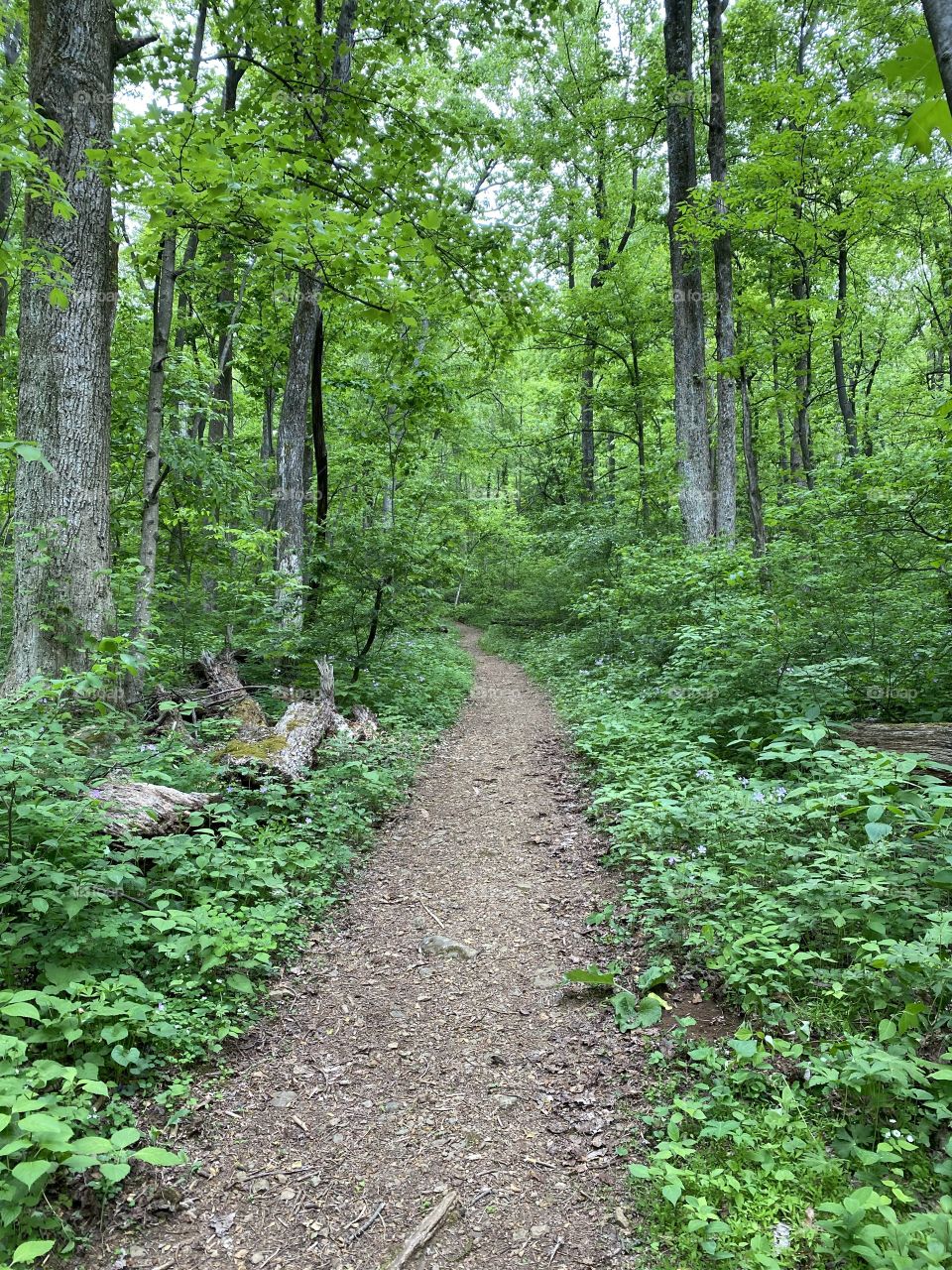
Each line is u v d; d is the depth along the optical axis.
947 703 6.32
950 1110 2.53
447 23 10.82
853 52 13.95
